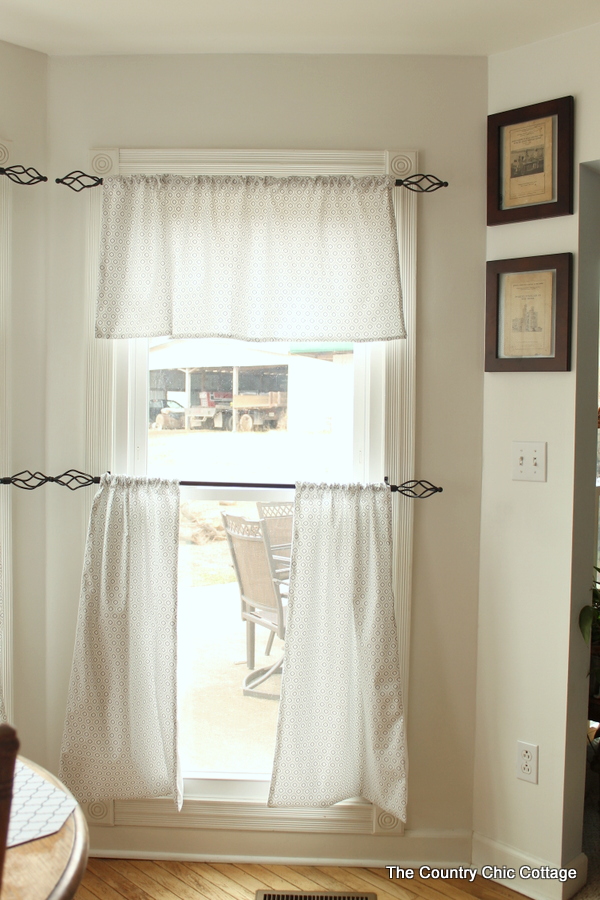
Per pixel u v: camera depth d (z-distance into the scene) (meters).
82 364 2.22
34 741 2.25
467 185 2.18
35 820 1.15
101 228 2.18
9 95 2.14
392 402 2.18
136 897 2.04
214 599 2.30
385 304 2.07
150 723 2.18
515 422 2.14
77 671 2.10
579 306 2.04
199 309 2.12
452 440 2.21
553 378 2.07
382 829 2.21
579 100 2.00
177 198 2.12
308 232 2.10
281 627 2.29
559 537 2.06
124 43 2.13
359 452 2.23
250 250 2.11
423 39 2.08
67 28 2.04
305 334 2.11
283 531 2.26
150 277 2.12
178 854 2.24
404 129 2.18
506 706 2.16
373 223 2.09
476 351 2.20
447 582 2.22
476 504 2.22
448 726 2.23
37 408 2.21
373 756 2.10
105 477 2.16
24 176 2.17
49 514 2.23
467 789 2.23
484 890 2.11
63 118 2.20
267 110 2.18
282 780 2.13
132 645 2.15
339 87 2.18
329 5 1.89
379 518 2.11
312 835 2.23
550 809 2.07
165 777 2.18
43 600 2.24
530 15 1.93
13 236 2.17
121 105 2.20
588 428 2.11
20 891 0.97
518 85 2.11
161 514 2.13
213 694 2.31
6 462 2.17
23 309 2.19
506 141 2.11
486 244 2.18
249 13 1.94
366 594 2.11
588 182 2.05
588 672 2.15
